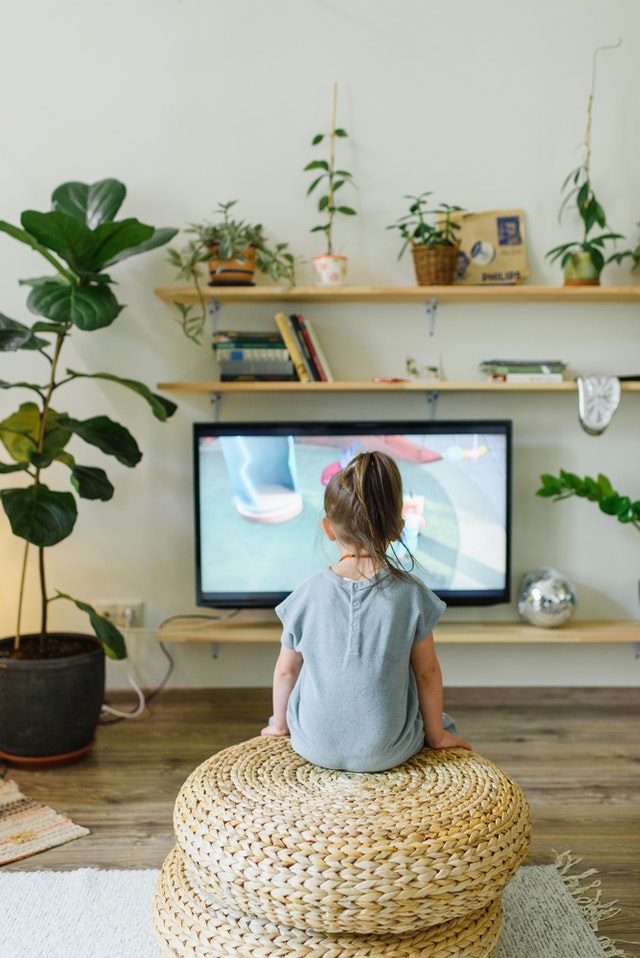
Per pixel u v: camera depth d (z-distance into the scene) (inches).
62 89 130.3
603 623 135.3
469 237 132.7
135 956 71.2
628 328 135.3
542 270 134.2
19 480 133.3
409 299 130.7
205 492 129.4
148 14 130.2
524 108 132.4
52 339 132.4
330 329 134.2
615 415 136.4
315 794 64.6
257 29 131.0
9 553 134.1
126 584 135.6
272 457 129.3
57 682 108.2
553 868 85.2
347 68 131.6
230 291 125.0
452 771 69.0
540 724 127.5
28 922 75.8
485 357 135.1
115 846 89.7
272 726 77.7
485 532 131.0
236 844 59.2
